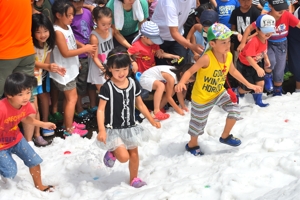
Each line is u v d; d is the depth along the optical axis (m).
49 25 5.11
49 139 5.69
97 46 5.90
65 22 5.37
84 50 5.58
